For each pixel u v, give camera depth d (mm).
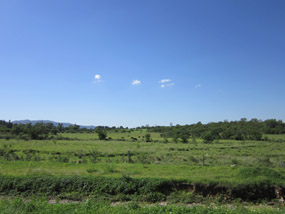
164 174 18266
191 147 50094
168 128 145250
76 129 149625
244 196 14633
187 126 144250
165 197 14523
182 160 30141
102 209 10406
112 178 15742
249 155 37562
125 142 69438
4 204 10828
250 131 87188
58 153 37344
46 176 16156
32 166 21297
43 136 80812
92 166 21703
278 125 113375
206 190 15031
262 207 13625
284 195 14602
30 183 15164
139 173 18594
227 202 14266
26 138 72750
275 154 38531
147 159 30516
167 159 30984
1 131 87750
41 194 14398
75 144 56500
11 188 14875
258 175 16234
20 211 9875
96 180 15523
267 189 14852
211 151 42969
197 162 28531
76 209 10109
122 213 9898
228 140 80688
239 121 139000
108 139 83375
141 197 14312
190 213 10211
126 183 15156
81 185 15141
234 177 16516
